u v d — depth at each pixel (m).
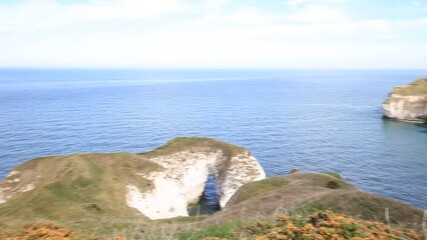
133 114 152.50
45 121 130.50
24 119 134.12
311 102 195.50
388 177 71.31
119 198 42.09
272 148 94.69
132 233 14.61
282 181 44.22
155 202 50.03
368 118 140.50
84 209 33.97
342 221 10.65
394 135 109.25
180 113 157.12
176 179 61.72
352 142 100.62
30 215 31.55
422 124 126.94
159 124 128.12
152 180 52.00
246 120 138.12
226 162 65.69
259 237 9.86
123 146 95.00
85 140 100.25
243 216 21.83
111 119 137.88
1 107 169.62
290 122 132.75
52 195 36.72
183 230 14.73
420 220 17.91
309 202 21.91
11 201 35.94
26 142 96.06
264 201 26.42
